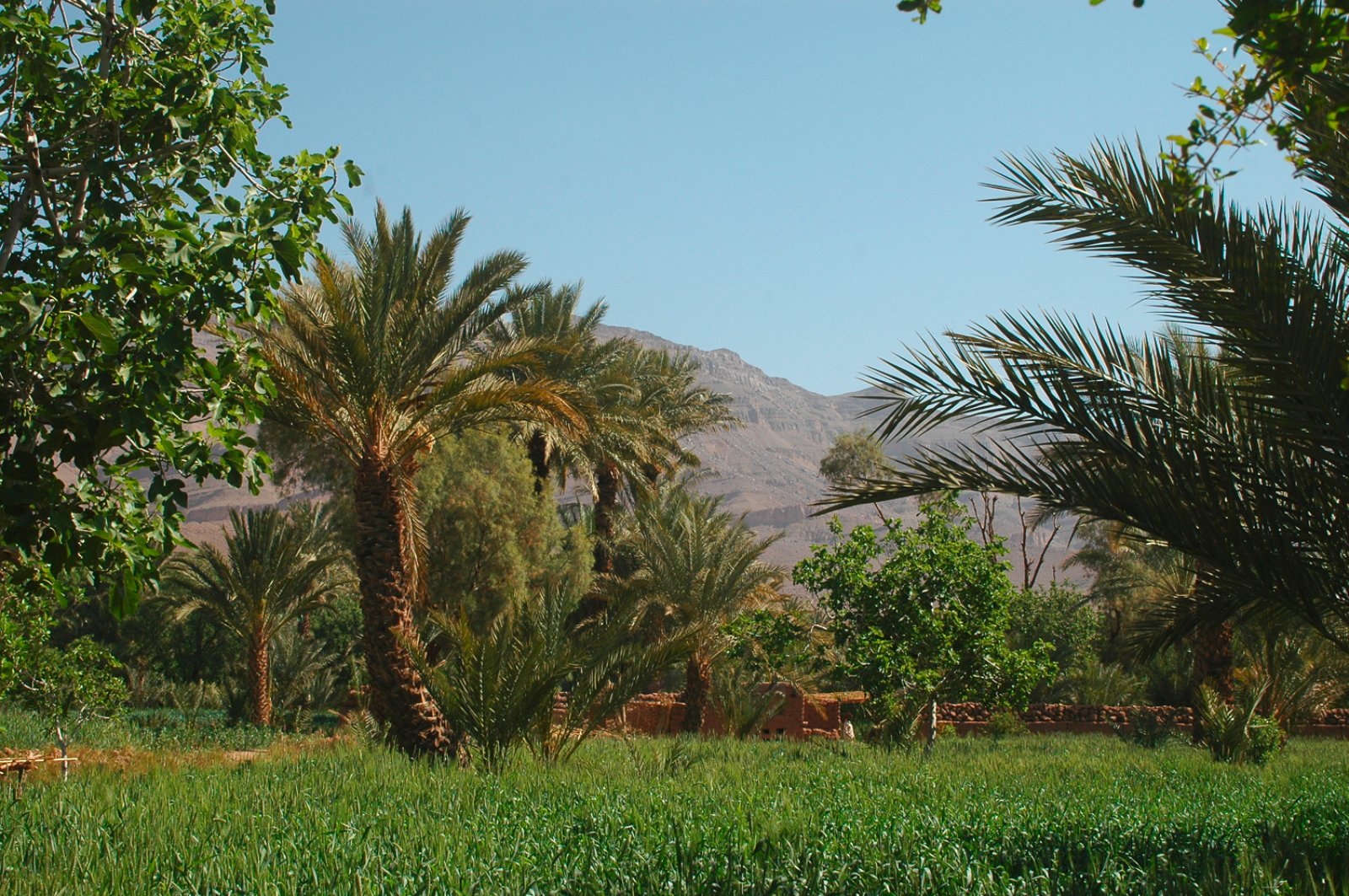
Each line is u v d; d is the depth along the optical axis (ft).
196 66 23.56
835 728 96.84
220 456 22.67
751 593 88.94
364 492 51.39
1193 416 25.75
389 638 50.44
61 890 18.48
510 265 61.87
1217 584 26.86
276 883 18.52
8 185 23.40
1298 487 24.26
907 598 63.31
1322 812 30.48
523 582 88.94
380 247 52.49
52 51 22.63
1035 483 25.82
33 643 49.08
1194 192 15.06
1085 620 124.26
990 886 18.08
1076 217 26.03
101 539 21.56
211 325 23.34
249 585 92.58
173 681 125.39
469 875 19.21
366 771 38.32
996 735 91.15
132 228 21.26
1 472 20.57
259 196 23.06
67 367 22.16
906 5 13.17
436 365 54.13
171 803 28.48
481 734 47.06
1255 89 12.88
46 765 47.39
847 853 20.79
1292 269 24.44
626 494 116.06
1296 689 78.02
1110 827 25.89
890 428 26.99
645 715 92.38
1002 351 26.40
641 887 18.63
